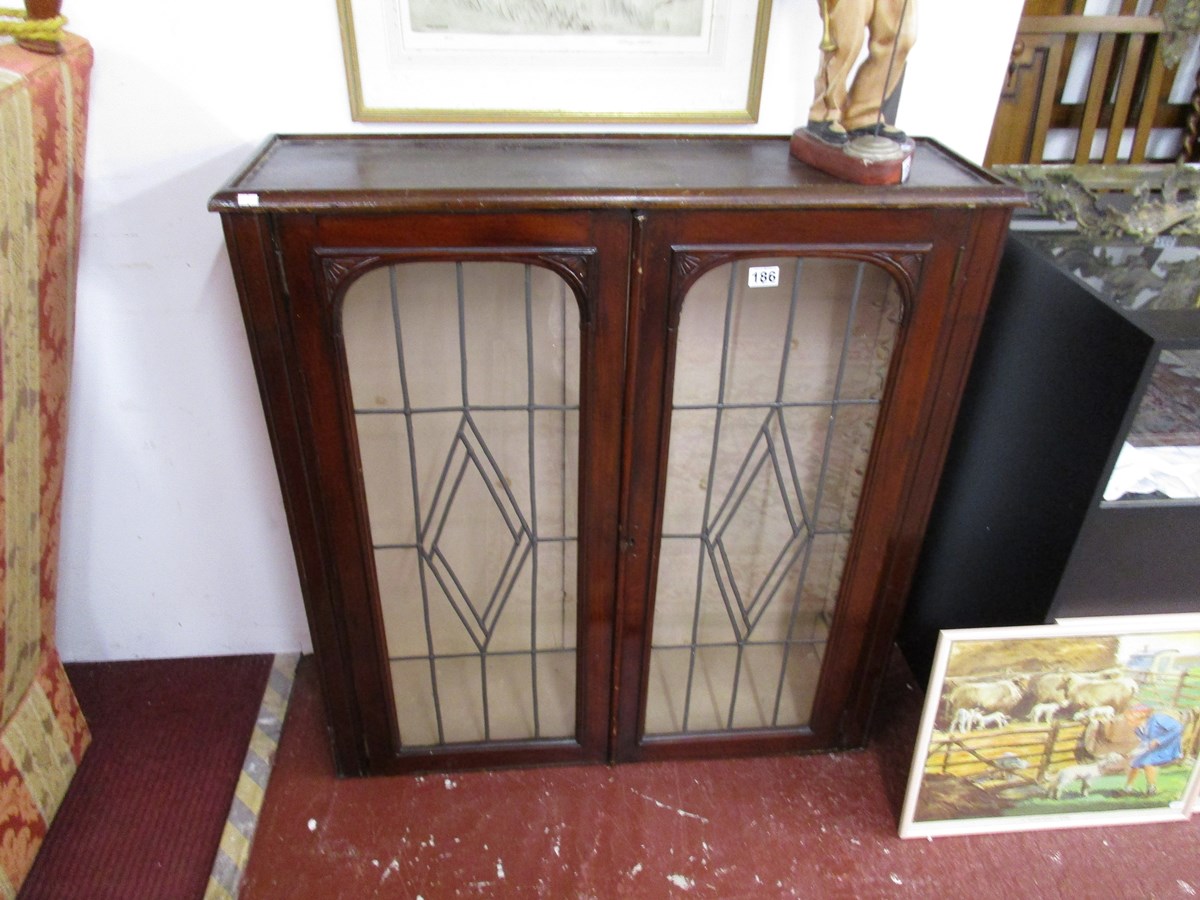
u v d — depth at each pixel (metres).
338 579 1.18
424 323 1.05
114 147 1.14
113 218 1.18
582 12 1.09
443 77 1.12
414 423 1.12
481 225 0.94
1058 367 1.08
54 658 1.32
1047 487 1.12
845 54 1.02
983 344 1.27
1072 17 1.24
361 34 1.08
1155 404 1.16
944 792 1.29
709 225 0.96
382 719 1.33
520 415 1.12
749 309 1.07
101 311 1.24
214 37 1.08
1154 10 1.27
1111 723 1.25
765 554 1.28
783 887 1.25
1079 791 1.31
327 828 1.32
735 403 1.14
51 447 1.17
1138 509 1.04
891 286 1.06
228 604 1.55
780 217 0.96
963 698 1.21
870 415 1.15
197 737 1.46
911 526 1.21
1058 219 1.19
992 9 1.14
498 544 1.23
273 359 1.00
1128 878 1.26
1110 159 1.34
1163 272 1.10
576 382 1.10
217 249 1.21
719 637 1.36
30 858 1.24
